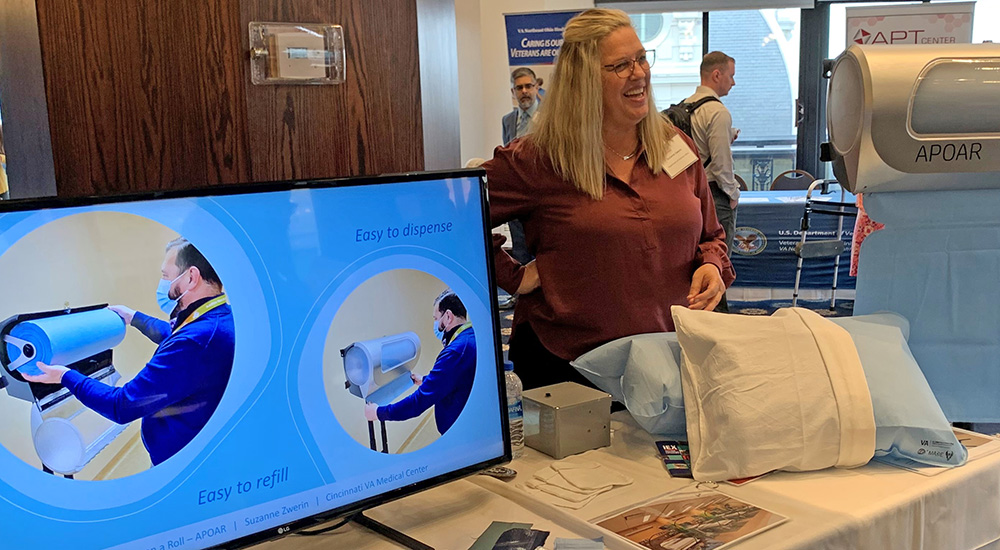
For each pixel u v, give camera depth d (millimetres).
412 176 1107
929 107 1377
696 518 1145
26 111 1483
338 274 1040
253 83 1585
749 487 1262
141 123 1570
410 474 1106
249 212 971
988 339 1504
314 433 1022
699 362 1373
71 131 1531
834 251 5113
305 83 1632
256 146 1611
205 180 1609
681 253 1782
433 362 1131
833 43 7539
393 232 1090
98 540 875
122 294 888
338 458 1043
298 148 1650
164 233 913
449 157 1924
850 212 5043
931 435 1282
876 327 1417
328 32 1631
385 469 1084
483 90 6859
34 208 833
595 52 1686
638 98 1711
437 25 1832
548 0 7090
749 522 1127
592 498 1226
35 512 840
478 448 1178
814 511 1162
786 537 1080
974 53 1386
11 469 825
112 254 881
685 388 1381
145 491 902
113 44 1535
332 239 1036
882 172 1414
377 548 1092
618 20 1719
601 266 1729
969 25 6320
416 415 1113
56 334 845
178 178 1602
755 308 5738
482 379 1185
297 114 1639
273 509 991
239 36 1562
